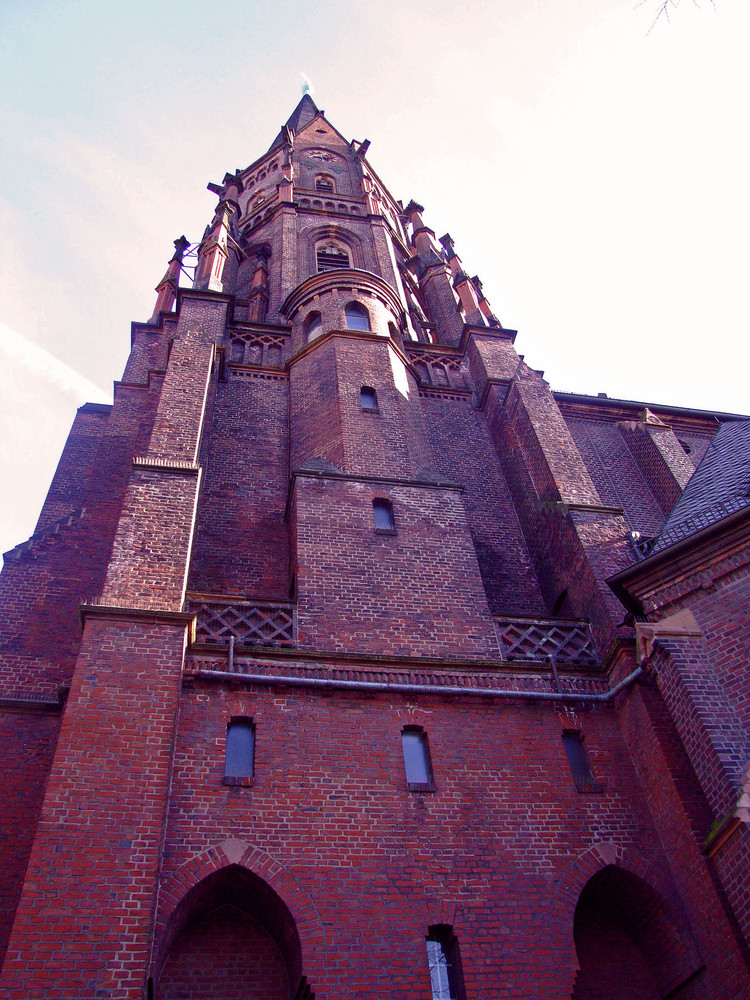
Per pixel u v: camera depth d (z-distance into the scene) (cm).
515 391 2570
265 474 2286
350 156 4825
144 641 1444
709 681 1475
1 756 1499
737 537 1571
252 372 2636
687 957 1345
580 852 1423
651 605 1616
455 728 1541
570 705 1634
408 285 3725
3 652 1716
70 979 1056
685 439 3162
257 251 3644
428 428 2631
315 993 1180
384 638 1678
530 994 1239
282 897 1259
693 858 1374
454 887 1330
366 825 1367
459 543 1931
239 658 1541
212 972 1282
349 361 2503
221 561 1997
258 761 1407
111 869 1162
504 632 1772
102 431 2475
